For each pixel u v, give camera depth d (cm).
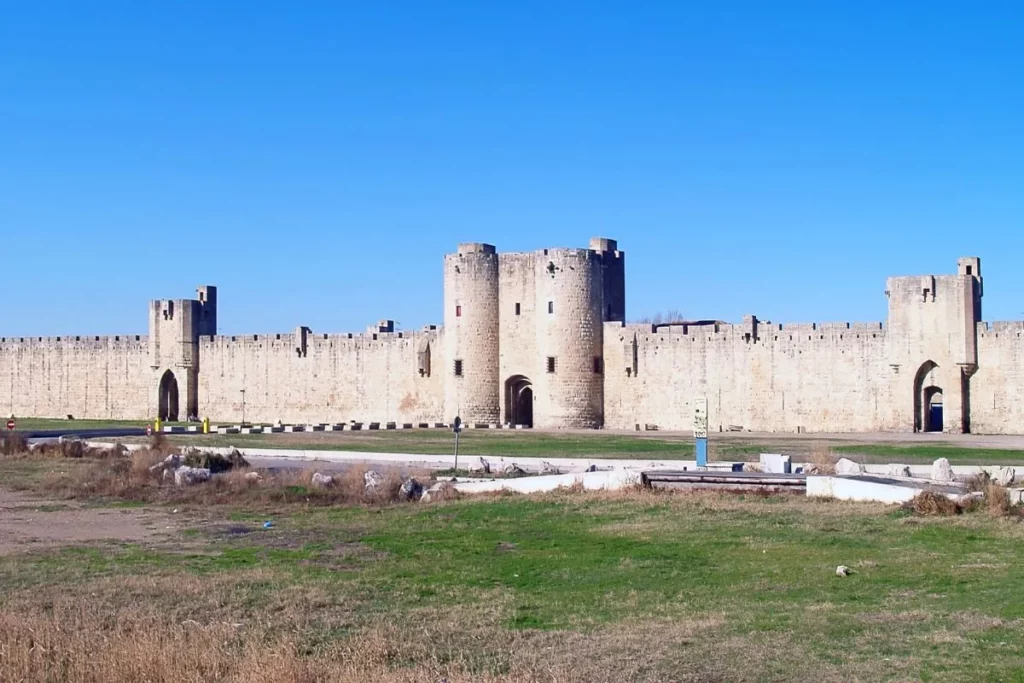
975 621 2156
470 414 9581
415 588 2652
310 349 10756
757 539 3064
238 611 2456
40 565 2997
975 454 5688
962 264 7981
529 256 9519
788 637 2117
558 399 9244
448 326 9712
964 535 2991
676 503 3672
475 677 1917
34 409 12100
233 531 3562
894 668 1914
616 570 2769
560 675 1930
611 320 9631
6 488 4709
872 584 2508
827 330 8450
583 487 4062
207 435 8138
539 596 2541
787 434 8038
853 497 3641
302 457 6097
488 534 3334
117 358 11619
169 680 1980
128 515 3953
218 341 11212
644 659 2027
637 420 9206
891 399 8156
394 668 2022
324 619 2377
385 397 10362
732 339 8838
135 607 2488
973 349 7875
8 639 2167
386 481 4372
